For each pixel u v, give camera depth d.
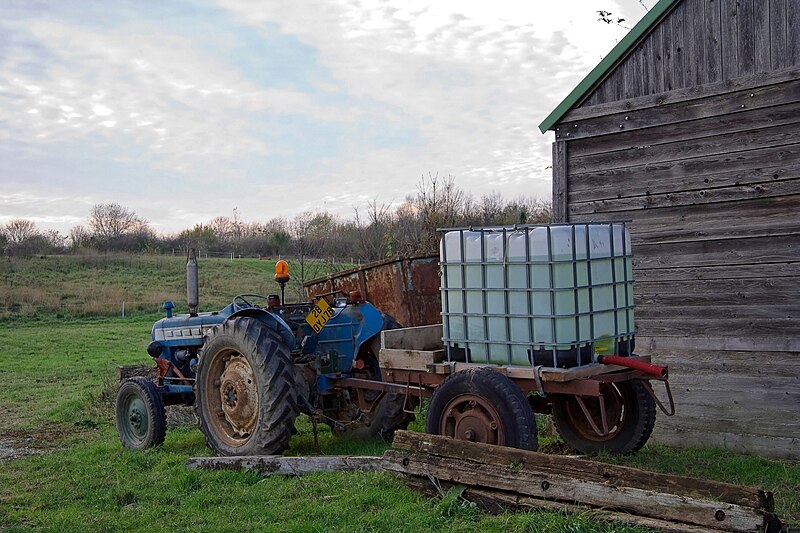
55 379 15.74
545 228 5.76
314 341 7.63
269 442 7.04
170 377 8.77
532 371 5.75
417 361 6.54
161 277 42.25
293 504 5.52
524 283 5.84
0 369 17.48
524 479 4.98
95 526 5.33
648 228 8.13
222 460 6.73
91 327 28.39
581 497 4.73
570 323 5.73
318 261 18.97
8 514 5.75
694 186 7.82
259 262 48.06
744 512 4.13
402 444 5.69
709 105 7.71
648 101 8.09
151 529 5.21
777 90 7.28
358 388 7.69
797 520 5.08
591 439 7.03
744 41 7.50
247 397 7.41
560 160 8.75
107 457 7.82
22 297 34.97
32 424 10.42
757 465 6.73
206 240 56.34
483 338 6.13
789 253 7.24
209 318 8.55
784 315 7.26
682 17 7.88
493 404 5.66
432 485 5.44
